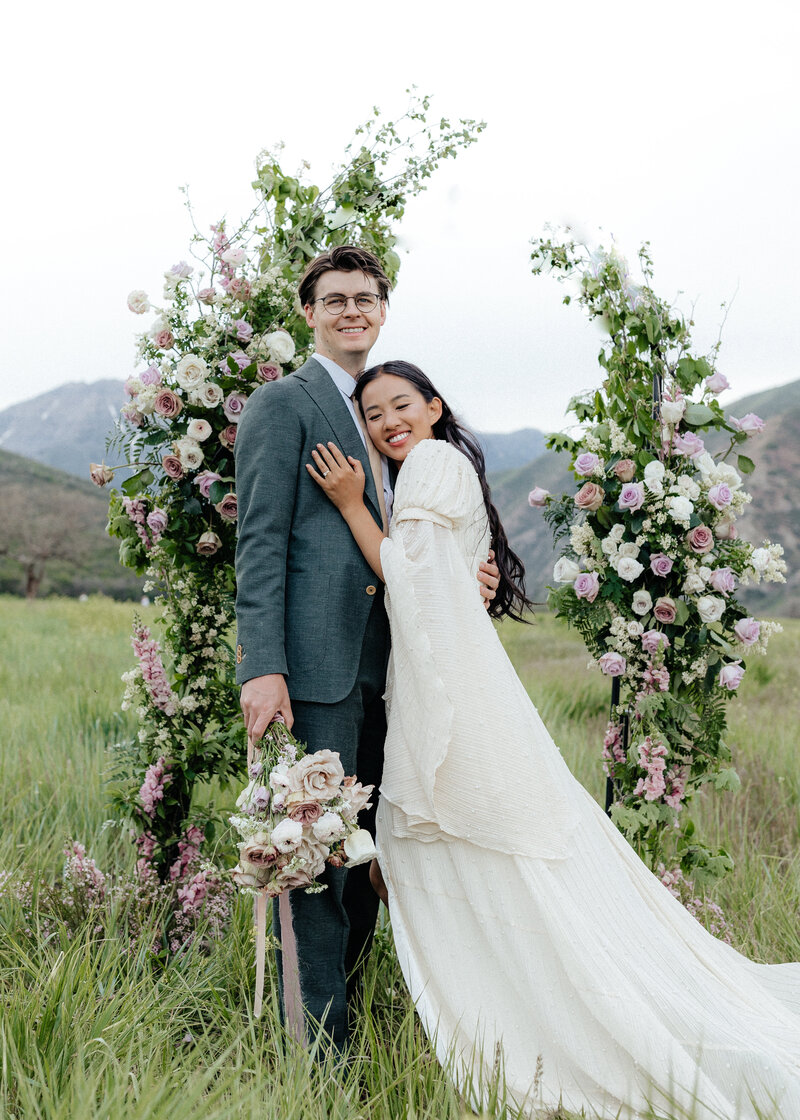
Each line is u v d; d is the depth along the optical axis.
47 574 47.56
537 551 82.62
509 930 2.38
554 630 13.54
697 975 2.48
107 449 3.31
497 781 2.42
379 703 2.82
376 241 3.70
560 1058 2.29
